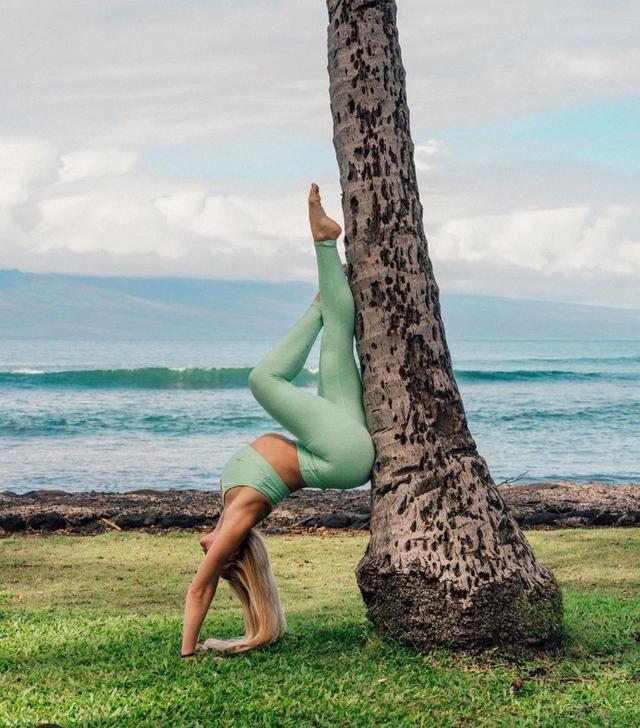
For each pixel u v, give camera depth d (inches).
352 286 239.3
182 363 3949.3
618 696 202.1
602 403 1861.5
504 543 225.3
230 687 203.2
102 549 469.7
